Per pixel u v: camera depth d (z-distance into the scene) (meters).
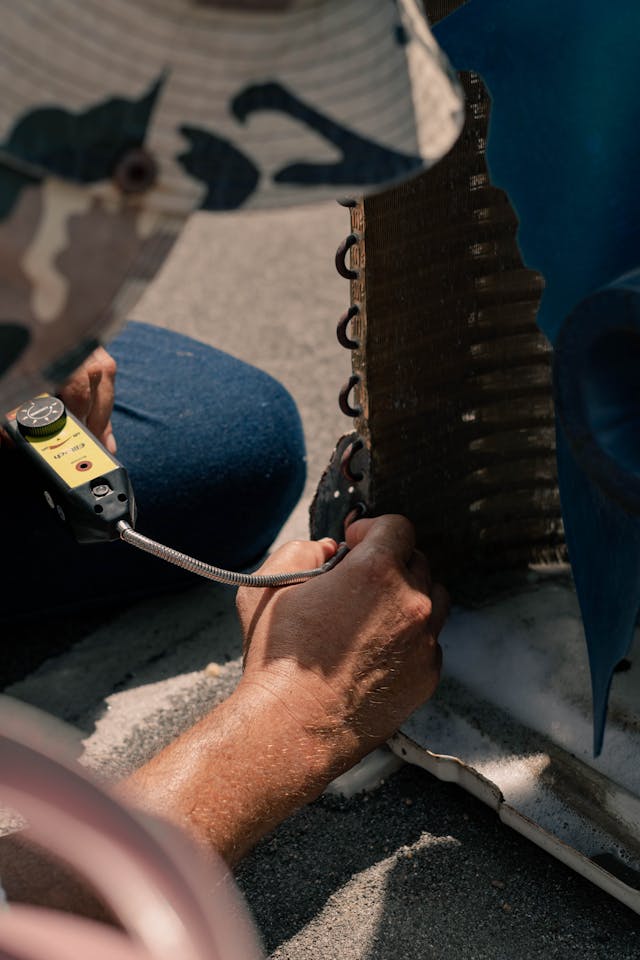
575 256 0.99
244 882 1.26
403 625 1.16
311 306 2.53
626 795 1.22
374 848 1.29
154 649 1.63
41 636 1.67
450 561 1.49
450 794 1.36
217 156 0.62
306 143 0.62
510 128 0.98
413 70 0.65
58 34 0.59
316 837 1.31
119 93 0.60
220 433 1.57
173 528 1.58
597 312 0.93
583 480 1.06
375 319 1.19
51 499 1.28
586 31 0.90
